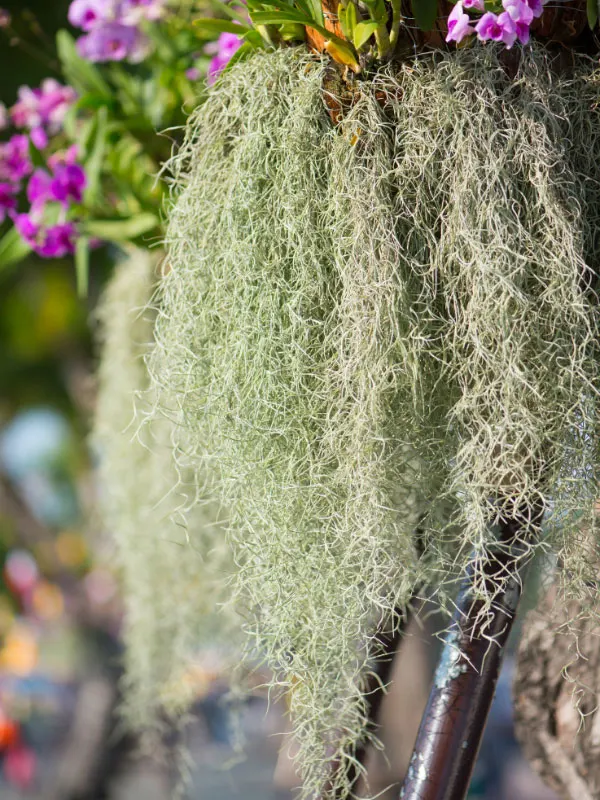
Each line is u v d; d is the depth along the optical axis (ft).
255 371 4.09
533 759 4.82
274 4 3.97
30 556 15.71
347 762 4.31
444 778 4.09
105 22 5.48
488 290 3.84
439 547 4.09
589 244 4.01
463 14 3.86
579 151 4.00
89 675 11.02
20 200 6.13
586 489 3.95
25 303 13.60
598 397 3.96
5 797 18.54
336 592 4.04
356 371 3.95
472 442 3.89
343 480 4.00
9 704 20.18
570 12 3.98
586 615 4.03
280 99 4.05
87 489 12.84
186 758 6.15
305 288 4.03
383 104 4.00
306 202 4.02
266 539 4.11
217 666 5.85
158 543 5.89
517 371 3.81
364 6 3.97
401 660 6.44
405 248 3.98
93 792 10.67
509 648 4.85
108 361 6.44
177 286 4.23
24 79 8.01
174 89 5.39
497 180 3.85
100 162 5.44
